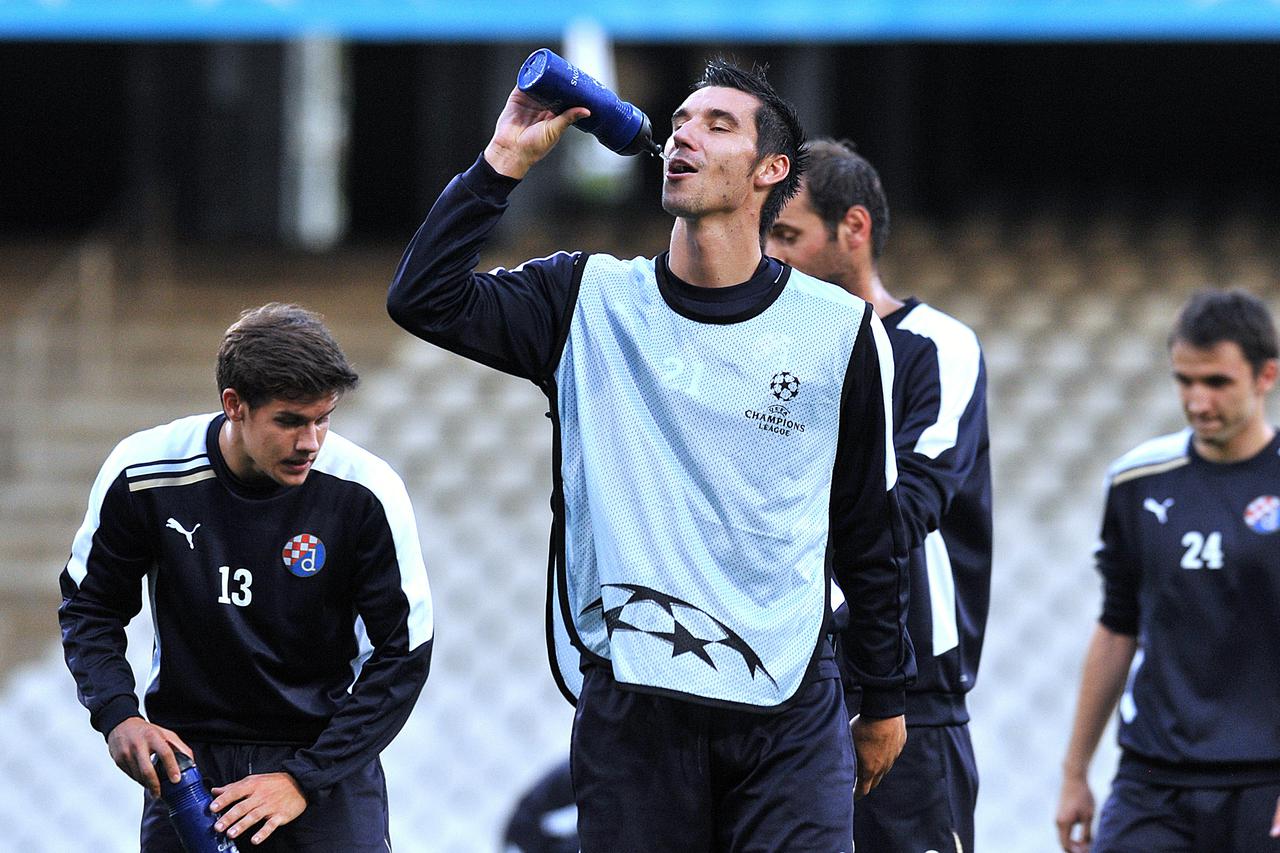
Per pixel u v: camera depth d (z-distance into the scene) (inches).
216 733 405.1
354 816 407.8
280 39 2130.9
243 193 2144.4
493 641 1133.1
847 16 1389.0
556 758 970.1
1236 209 1973.4
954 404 435.2
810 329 357.1
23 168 2166.6
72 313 1742.1
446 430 1454.2
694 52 2133.4
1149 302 1654.8
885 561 374.0
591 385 358.9
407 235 2188.7
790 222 455.2
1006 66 2044.8
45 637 1216.2
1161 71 2037.4
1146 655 526.9
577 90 352.8
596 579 362.0
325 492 397.1
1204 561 515.2
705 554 352.2
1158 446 538.9
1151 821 520.1
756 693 352.2
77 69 2149.4
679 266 360.2
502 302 361.1
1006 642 1094.4
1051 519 1269.7
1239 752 505.0
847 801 359.6
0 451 1481.3
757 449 353.4
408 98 2180.1
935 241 1852.9
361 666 417.7
